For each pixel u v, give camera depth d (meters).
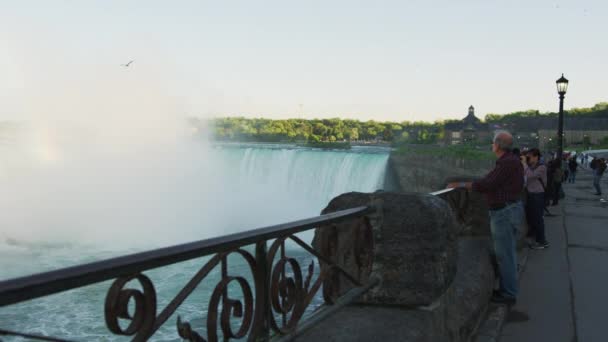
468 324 3.82
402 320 2.91
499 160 4.81
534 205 8.10
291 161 48.38
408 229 3.22
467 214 5.90
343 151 47.53
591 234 9.53
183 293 1.55
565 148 139.12
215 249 1.65
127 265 1.29
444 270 3.20
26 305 14.62
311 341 2.53
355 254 3.08
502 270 4.83
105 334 12.68
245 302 1.93
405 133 173.00
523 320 4.52
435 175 48.97
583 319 4.54
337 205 3.42
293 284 2.30
